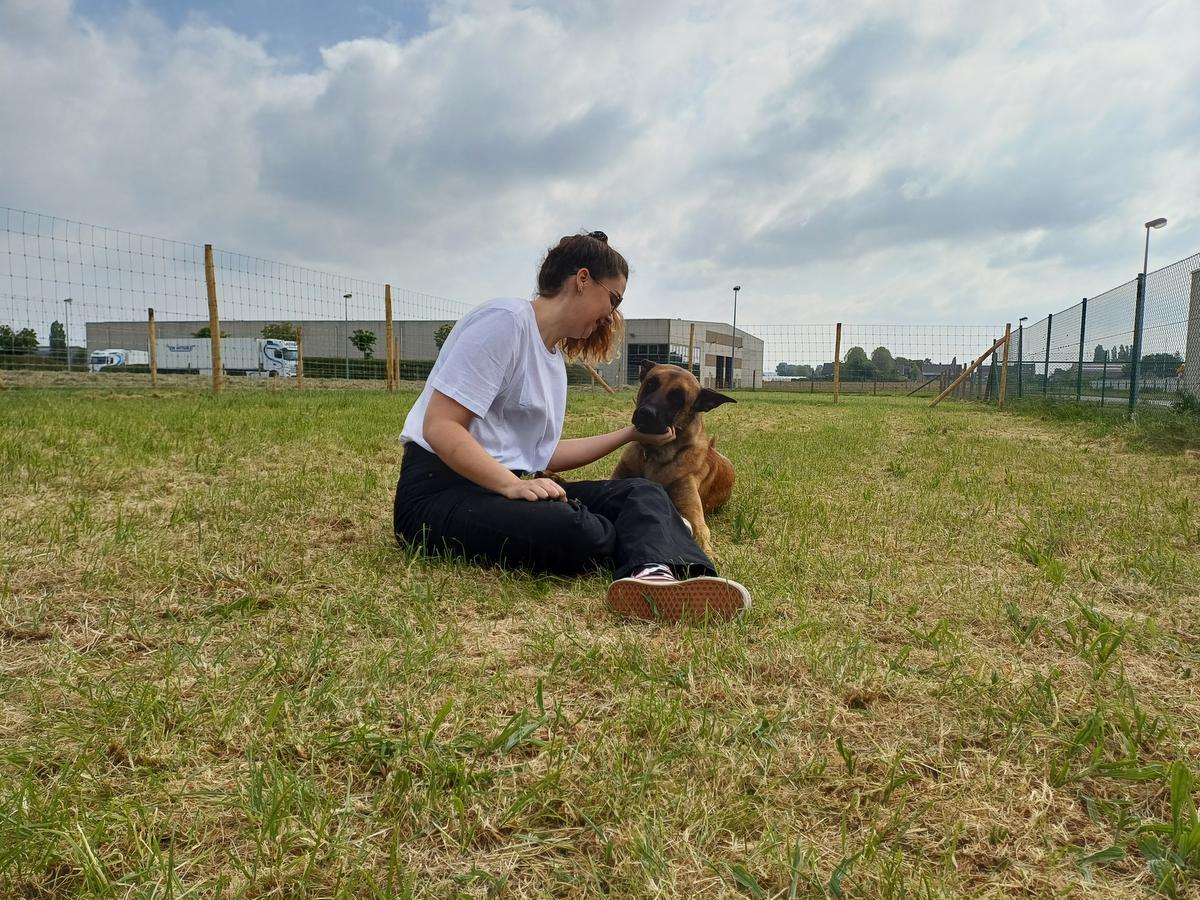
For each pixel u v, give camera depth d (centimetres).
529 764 131
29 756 127
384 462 526
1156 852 112
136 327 4772
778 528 357
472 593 231
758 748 141
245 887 99
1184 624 222
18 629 184
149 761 129
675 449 357
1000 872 110
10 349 1702
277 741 136
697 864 107
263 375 4088
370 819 115
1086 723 153
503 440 275
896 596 245
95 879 98
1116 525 361
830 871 107
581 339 301
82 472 403
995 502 420
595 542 246
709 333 5581
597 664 176
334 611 209
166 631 188
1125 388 1302
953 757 141
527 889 103
